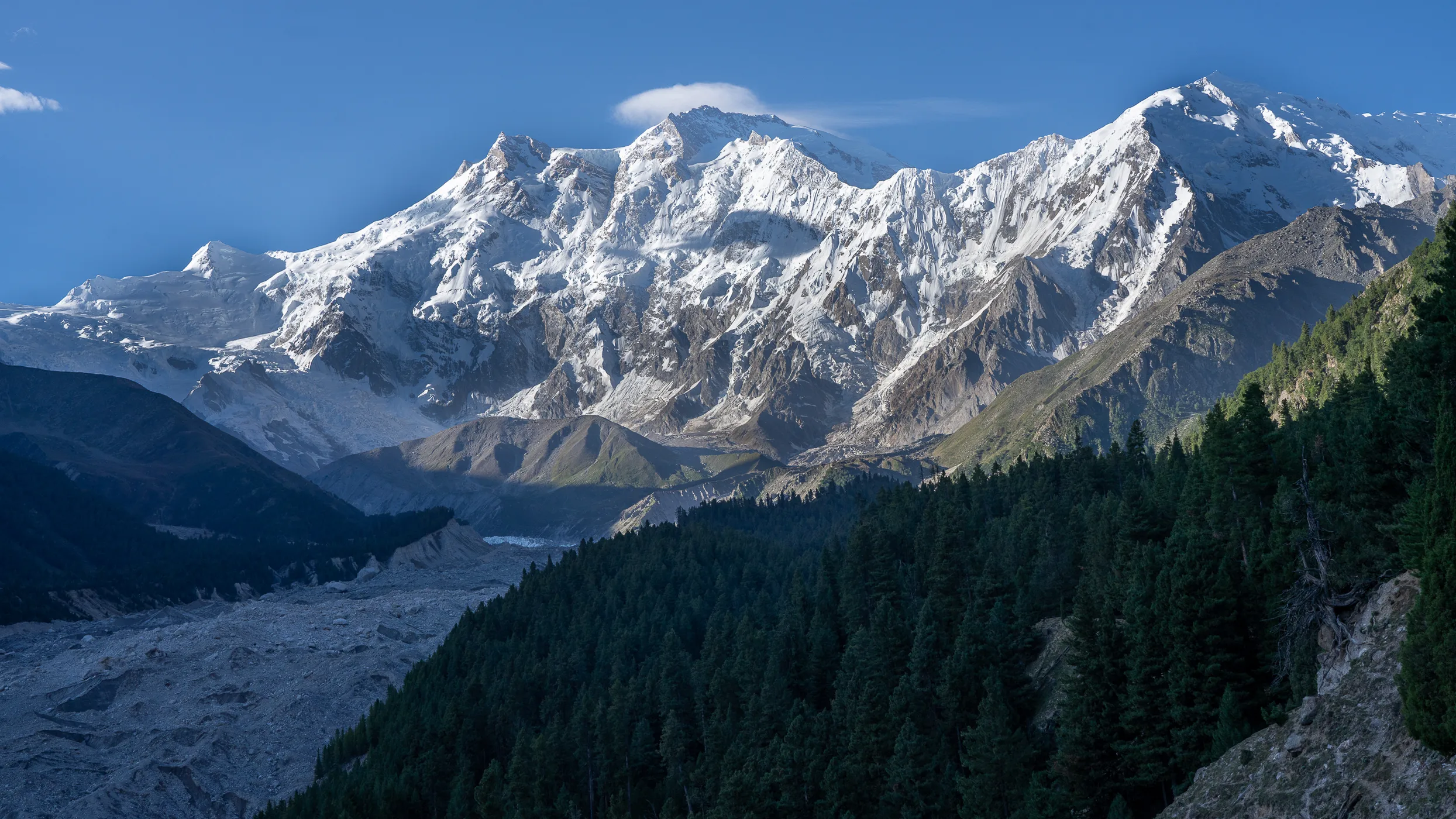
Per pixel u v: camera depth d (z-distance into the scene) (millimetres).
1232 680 101625
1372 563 93188
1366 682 81250
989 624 136750
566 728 175875
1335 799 76125
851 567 178500
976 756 114812
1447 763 70375
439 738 182250
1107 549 137750
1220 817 84312
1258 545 110375
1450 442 78250
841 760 130000
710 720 164875
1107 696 110750
